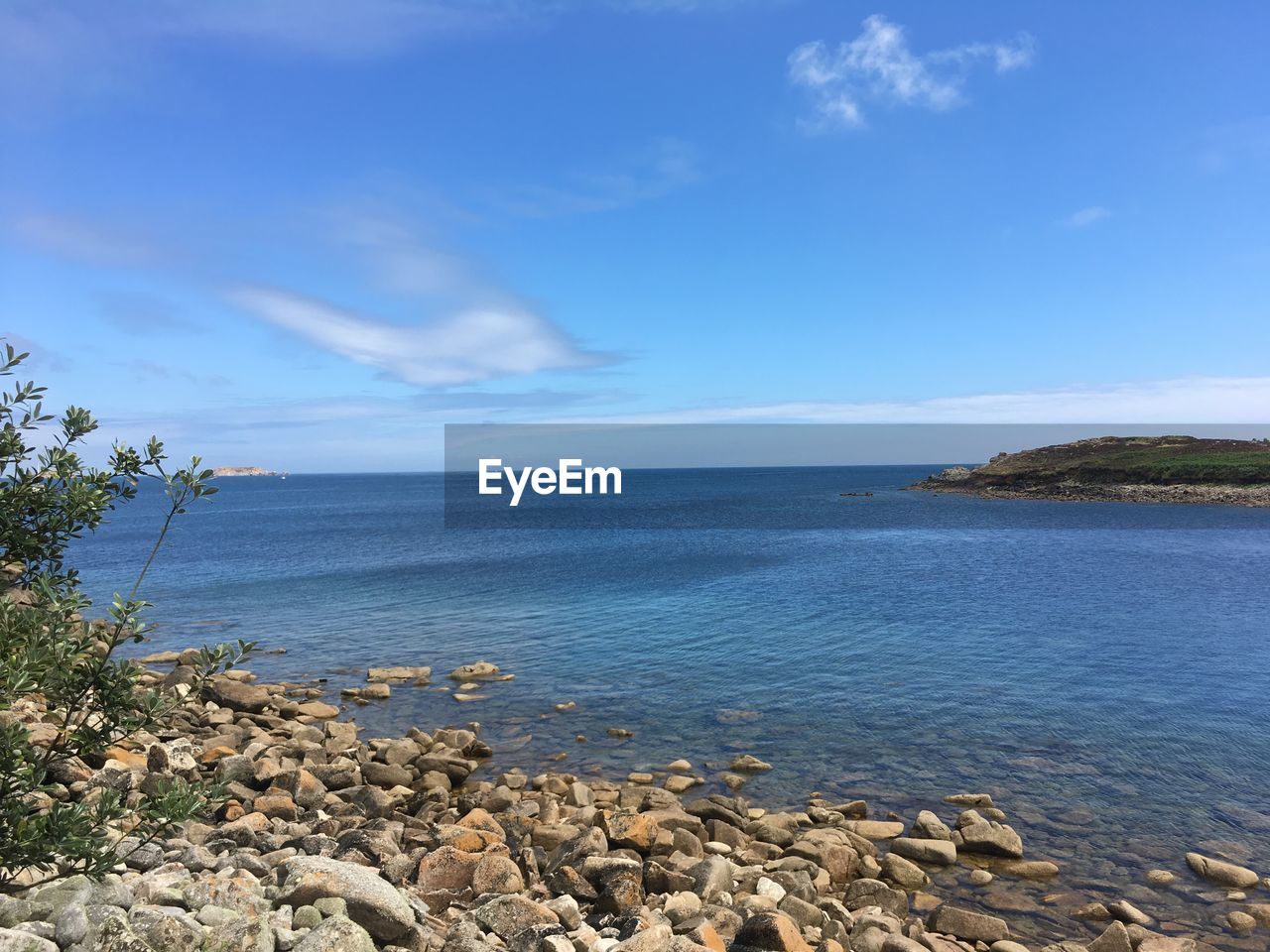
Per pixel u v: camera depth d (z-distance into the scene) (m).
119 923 6.35
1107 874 12.95
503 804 14.91
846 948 10.09
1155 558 58.31
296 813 13.35
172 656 28.25
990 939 10.85
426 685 25.39
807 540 77.56
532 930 8.33
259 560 62.44
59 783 11.85
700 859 12.34
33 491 6.95
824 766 17.92
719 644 30.69
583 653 29.61
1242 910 11.70
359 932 7.08
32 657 6.16
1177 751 18.56
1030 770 17.53
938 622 34.50
